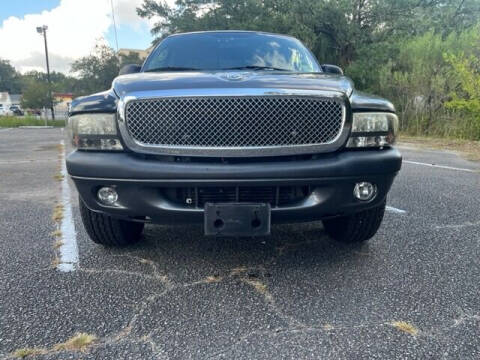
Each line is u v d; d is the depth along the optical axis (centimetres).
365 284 221
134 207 214
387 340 168
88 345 165
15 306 196
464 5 2258
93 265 247
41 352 160
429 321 183
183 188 212
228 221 206
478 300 203
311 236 302
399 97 1483
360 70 1748
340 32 1902
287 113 210
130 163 208
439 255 264
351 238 276
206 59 326
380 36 1944
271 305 198
